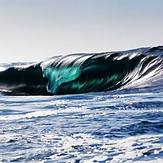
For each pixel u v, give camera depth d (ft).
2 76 177.27
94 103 83.20
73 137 41.60
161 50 159.84
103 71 154.71
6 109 80.07
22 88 165.27
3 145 38.22
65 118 58.85
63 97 114.73
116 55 162.71
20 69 178.81
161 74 135.33
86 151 33.88
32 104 92.27
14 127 51.13
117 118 56.24
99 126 48.83
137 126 47.44
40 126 51.24
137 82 137.59
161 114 58.95
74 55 173.58
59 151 34.32
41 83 165.99
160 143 35.76
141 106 71.51
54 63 172.24
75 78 157.17
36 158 31.71
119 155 31.37
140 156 30.50
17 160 31.17
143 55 156.04
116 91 124.26
